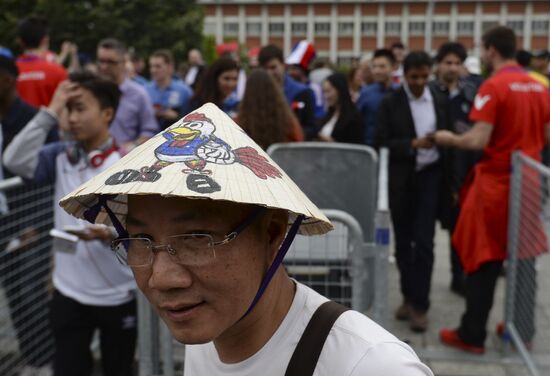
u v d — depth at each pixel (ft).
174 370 9.62
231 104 16.12
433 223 13.56
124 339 9.27
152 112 15.58
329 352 3.43
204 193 2.95
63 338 8.95
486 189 11.85
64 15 98.22
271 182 3.22
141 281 3.33
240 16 198.59
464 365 12.01
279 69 16.43
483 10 193.57
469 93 16.22
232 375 3.66
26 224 10.27
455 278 15.93
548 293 10.16
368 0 195.11
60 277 8.93
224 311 3.26
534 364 10.69
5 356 10.23
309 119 16.46
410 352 3.43
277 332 3.58
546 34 192.54
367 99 18.17
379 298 7.98
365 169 11.00
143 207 3.22
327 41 197.88
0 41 91.35
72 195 3.25
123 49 15.24
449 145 12.30
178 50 108.47
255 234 3.32
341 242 8.27
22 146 9.00
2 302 10.16
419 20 195.62
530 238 10.85
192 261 3.16
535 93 11.90
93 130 8.64
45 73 16.35
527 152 11.83
